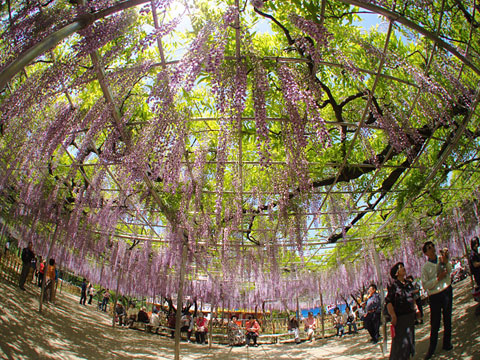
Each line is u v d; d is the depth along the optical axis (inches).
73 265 427.8
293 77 114.3
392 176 201.8
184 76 98.7
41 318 244.1
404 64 126.6
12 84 148.7
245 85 106.6
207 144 179.9
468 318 199.3
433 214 318.7
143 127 149.5
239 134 147.9
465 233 324.2
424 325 250.7
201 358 290.7
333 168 195.6
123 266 413.1
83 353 201.5
